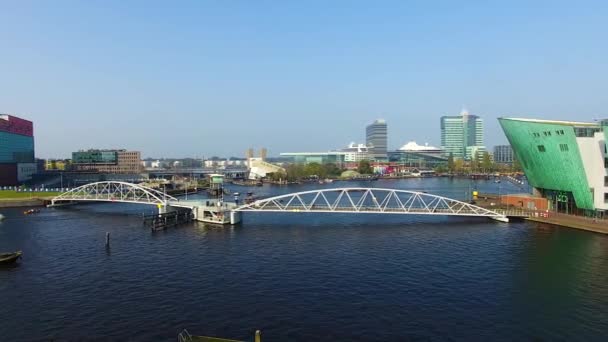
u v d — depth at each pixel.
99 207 171.25
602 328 49.94
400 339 47.47
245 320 52.97
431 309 56.00
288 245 95.19
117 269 76.25
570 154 112.44
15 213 153.38
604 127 105.31
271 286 65.94
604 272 71.25
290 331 49.75
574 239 96.88
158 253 88.50
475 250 87.94
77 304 58.97
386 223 124.31
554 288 63.62
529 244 92.81
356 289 64.06
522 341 46.84
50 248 93.69
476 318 53.03
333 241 99.00
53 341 47.78
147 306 57.91
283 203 190.88
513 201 147.00
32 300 60.66
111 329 50.72
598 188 111.19
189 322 52.53
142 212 155.75
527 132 124.12
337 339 47.59
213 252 89.00
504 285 65.31
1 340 48.12
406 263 78.38
